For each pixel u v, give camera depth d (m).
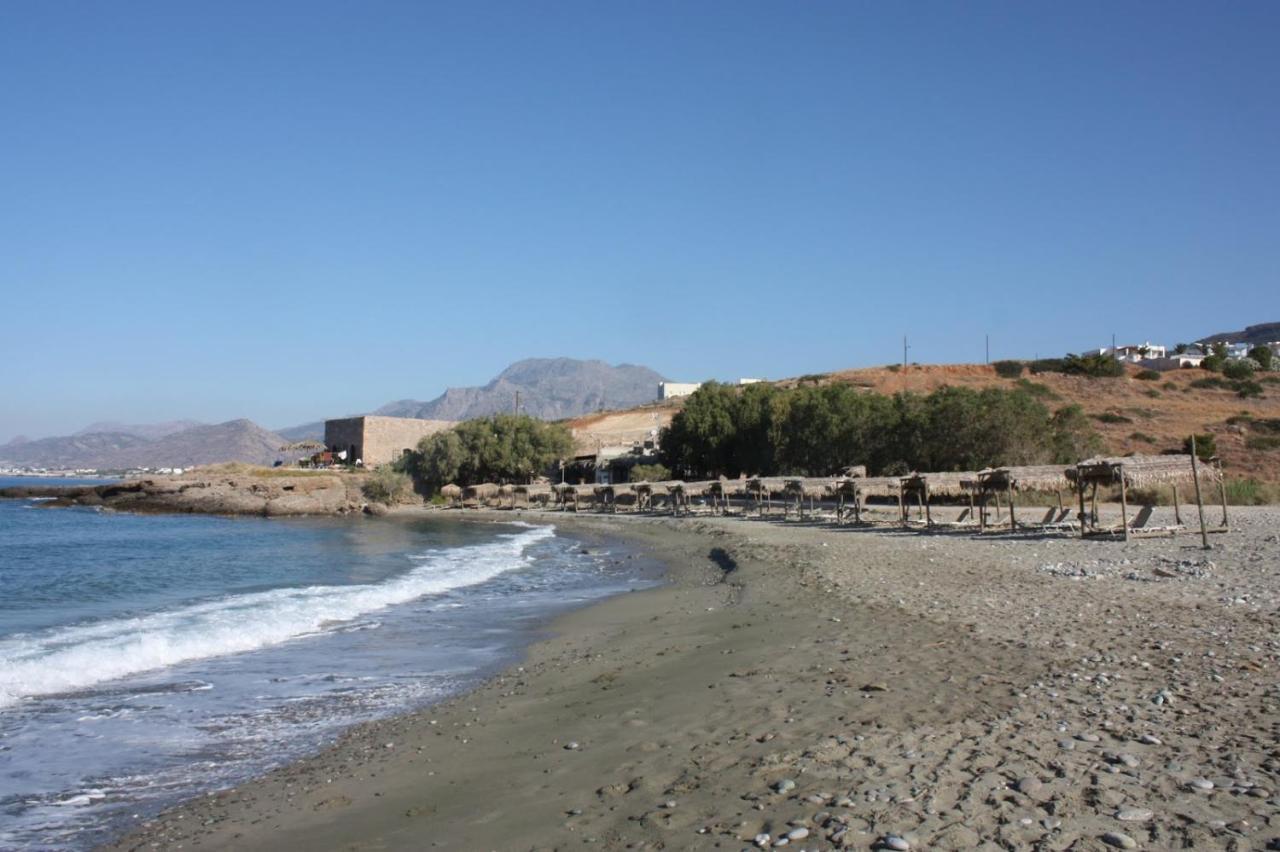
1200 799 5.90
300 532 55.31
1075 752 6.99
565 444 94.19
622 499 70.38
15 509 87.31
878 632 13.29
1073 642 11.54
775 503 58.78
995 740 7.41
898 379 109.38
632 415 131.00
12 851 7.04
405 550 40.28
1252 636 11.48
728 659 12.30
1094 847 5.23
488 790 7.62
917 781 6.54
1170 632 11.98
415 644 16.11
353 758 9.10
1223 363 105.38
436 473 91.50
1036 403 60.34
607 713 9.94
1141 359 115.31
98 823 7.60
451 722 10.31
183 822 7.51
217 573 30.53
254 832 7.13
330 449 110.44
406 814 7.23
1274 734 7.24
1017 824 5.62
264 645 16.14
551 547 41.38
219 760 9.34
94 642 16.02
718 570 27.38
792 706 9.22
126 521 69.88
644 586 24.77
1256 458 69.25
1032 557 23.97
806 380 115.25
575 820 6.60
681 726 8.97
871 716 8.51
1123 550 24.44
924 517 42.19
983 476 35.38
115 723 10.87
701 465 80.19
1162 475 28.77
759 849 5.59
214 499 79.94
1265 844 5.15
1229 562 20.06
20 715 11.28
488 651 15.31
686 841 5.88
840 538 34.12
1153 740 7.15
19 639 16.59
